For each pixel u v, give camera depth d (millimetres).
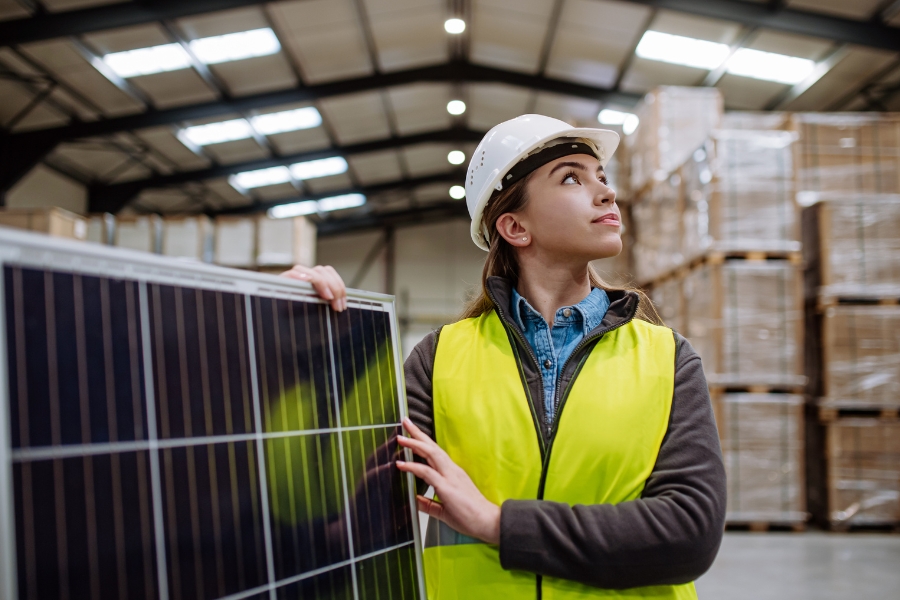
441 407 1321
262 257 8109
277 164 14055
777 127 6141
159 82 10648
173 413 819
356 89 11586
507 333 1363
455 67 11812
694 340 5980
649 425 1225
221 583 827
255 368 941
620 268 7660
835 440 5777
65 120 11219
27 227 6539
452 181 17125
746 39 9469
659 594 1192
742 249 5559
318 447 1009
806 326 6293
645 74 10969
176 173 13883
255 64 10711
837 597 3840
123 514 748
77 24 8391
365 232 20125
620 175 7770
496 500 1220
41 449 689
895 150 6156
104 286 780
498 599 1200
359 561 1024
